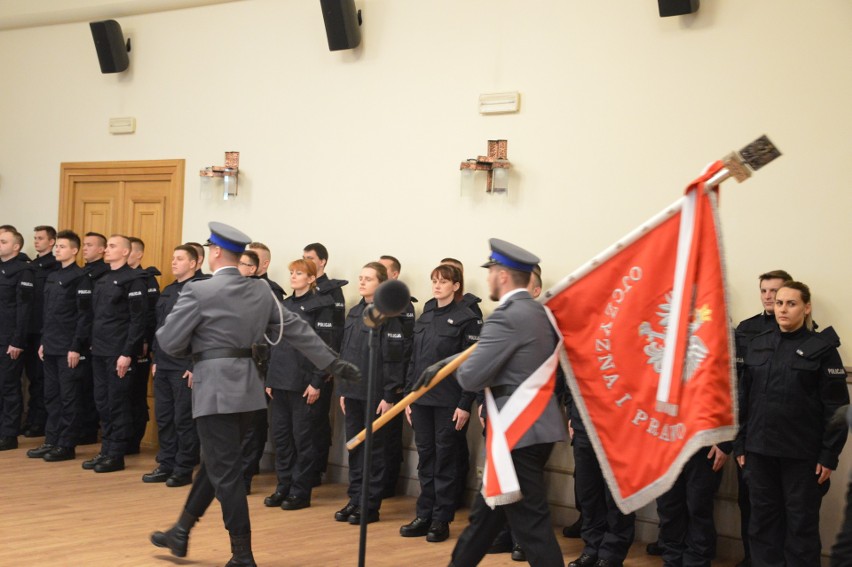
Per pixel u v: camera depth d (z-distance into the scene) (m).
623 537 4.39
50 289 6.70
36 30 7.97
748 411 4.25
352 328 5.40
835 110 4.69
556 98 5.56
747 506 4.53
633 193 5.27
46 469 6.30
